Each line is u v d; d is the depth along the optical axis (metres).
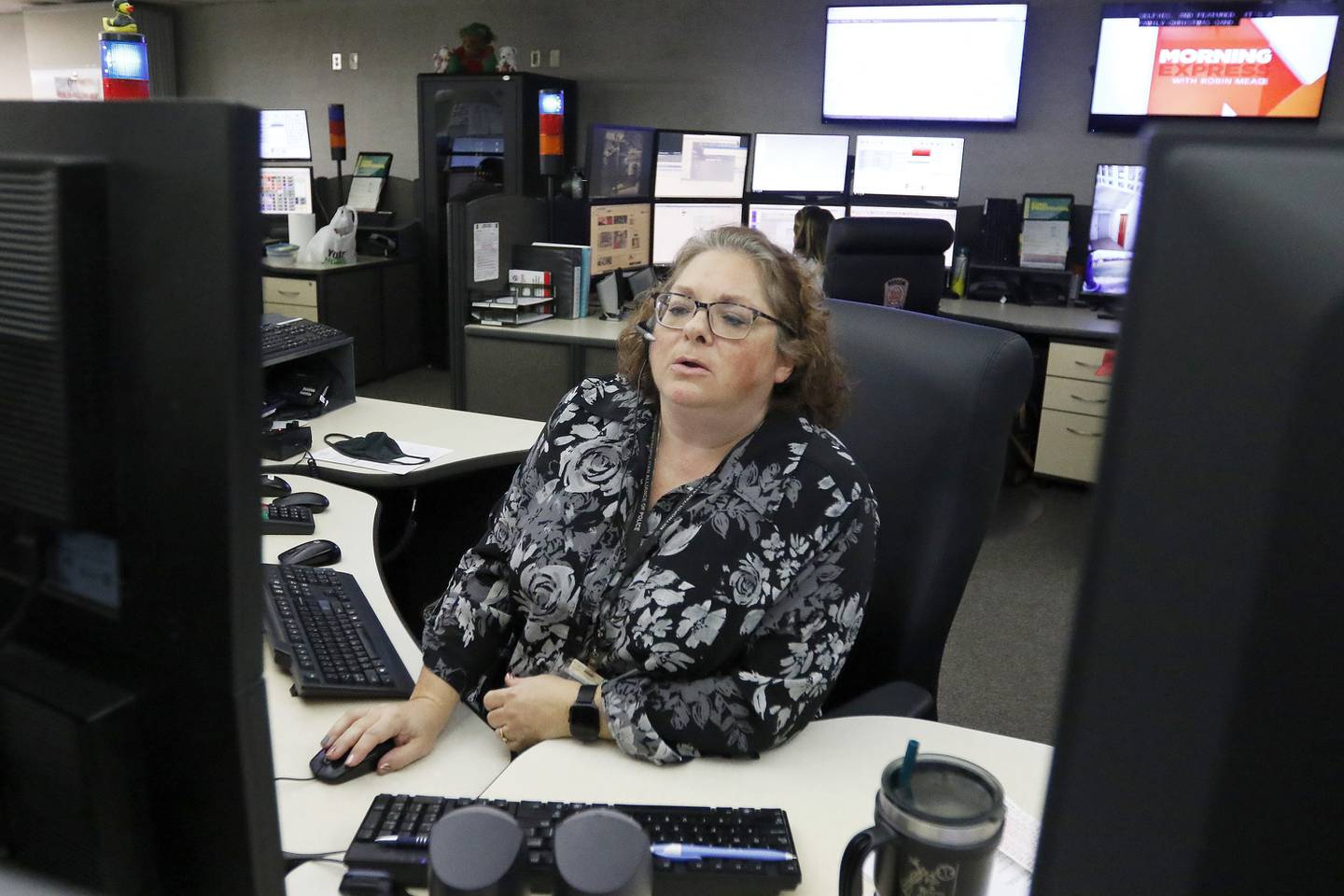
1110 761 0.30
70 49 7.40
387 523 2.30
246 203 0.40
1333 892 0.28
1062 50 4.66
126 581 0.46
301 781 0.99
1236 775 0.28
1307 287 0.26
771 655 1.07
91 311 0.43
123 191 0.42
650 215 4.15
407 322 5.94
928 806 0.73
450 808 0.88
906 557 1.34
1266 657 0.27
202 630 0.44
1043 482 4.16
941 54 4.80
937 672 1.36
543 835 0.82
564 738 1.05
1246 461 0.27
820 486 1.14
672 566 1.10
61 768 0.47
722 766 1.00
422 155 5.88
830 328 1.23
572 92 5.84
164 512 0.44
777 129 5.45
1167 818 0.29
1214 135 0.27
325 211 6.29
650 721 1.00
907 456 1.34
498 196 3.64
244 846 0.47
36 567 0.48
